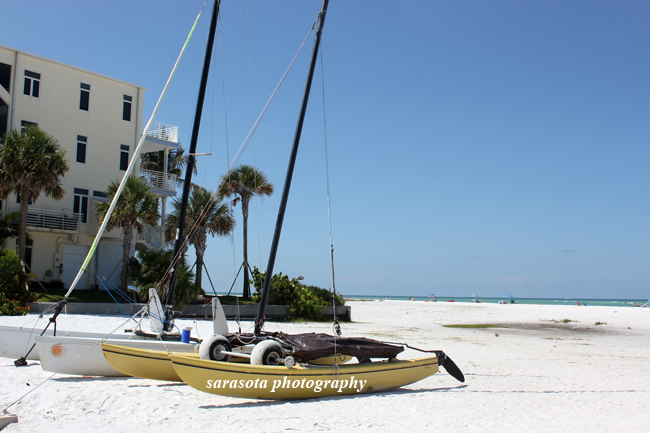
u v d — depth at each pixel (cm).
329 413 769
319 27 1109
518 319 4144
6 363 1100
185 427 673
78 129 2788
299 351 889
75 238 2712
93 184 2828
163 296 2316
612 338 2603
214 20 1196
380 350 977
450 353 1680
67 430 644
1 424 662
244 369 825
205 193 2964
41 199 2609
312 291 3139
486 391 1040
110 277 2864
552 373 1332
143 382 962
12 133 2256
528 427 722
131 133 3025
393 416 762
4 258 2011
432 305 7244
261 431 658
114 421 697
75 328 1588
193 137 1198
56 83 2716
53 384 909
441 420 745
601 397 1021
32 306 2056
